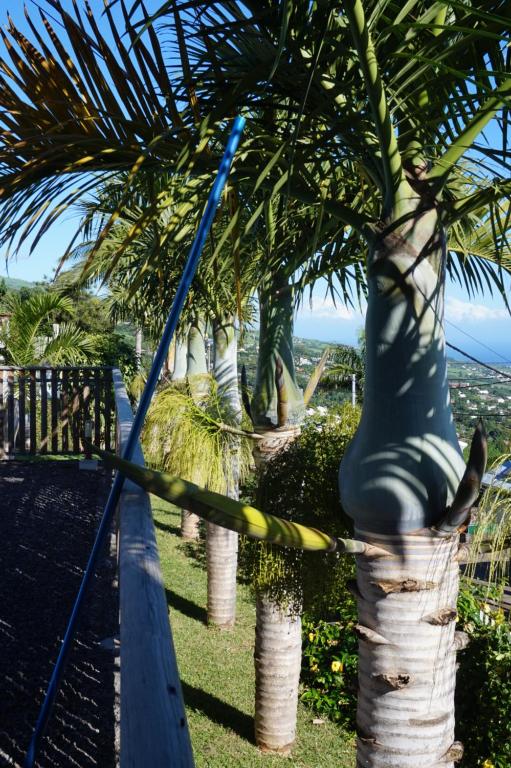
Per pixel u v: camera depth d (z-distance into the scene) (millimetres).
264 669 5938
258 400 4969
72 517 6035
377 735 2613
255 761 5766
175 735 718
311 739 6234
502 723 5426
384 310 2514
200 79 2486
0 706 3076
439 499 2500
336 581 3488
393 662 2572
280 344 4965
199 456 4871
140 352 17719
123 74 2561
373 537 2574
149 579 1200
